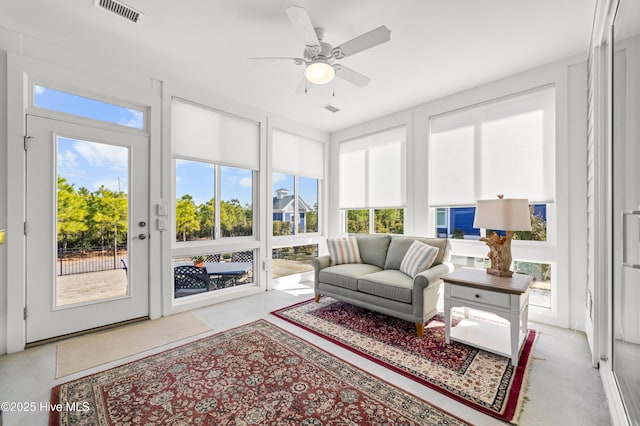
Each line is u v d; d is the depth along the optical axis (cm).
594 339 203
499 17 211
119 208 281
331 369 201
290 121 435
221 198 364
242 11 205
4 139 223
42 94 242
